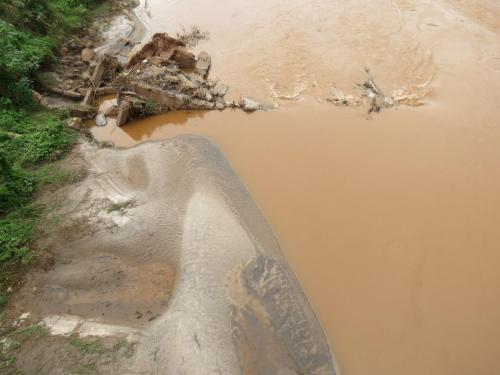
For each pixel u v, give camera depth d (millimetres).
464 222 15047
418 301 13008
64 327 12438
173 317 12266
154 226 15023
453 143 17984
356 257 14234
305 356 11641
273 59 23766
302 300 13016
